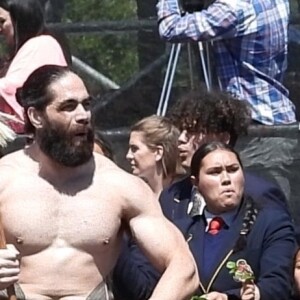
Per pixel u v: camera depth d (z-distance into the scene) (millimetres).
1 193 16219
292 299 19141
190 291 16062
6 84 22203
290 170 23969
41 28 22688
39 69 16406
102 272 16266
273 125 23984
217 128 20828
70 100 16109
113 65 26141
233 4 23641
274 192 19922
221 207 18969
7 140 17469
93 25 26156
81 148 16094
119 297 18547
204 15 23531
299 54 25625
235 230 18922
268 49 24234
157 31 26016
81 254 16141
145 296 18422
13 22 22484
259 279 18625
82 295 16156
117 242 16375
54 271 16094
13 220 16094
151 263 17250
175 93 25484
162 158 21359
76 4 27172
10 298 15922
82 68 26141
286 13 24516
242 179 19094
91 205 16141
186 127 20984
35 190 16172
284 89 24656
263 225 18953
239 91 24312
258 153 23969
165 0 23734
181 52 25375
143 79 25859
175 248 16172
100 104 25750
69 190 16188
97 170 16359
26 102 16266
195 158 19156
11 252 15812
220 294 18312
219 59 24328
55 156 16062
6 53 23484
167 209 19812
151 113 25750
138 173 21547
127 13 28609
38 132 16219
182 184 20000
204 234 18984
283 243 18891
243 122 21031
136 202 16266
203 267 18703
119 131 24375
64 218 16125
